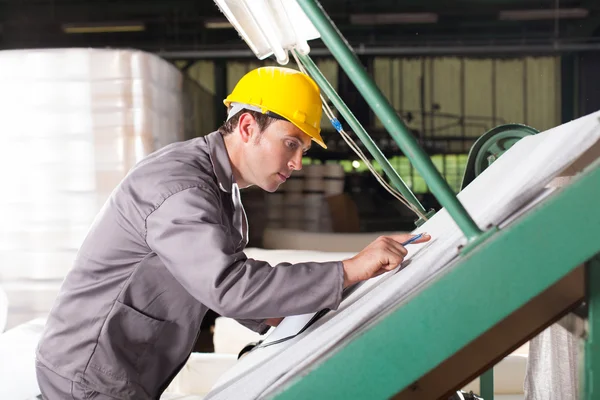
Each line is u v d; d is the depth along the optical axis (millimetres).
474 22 10344
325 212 7312
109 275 1363
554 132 1236
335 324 991
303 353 906
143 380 1411
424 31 10438
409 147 815
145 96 3639
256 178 1485
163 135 4020
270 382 882
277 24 1297
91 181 3604
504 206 870
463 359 957
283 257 3605
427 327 771
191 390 2652
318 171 7379
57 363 1384
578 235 747
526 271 754
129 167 3607
